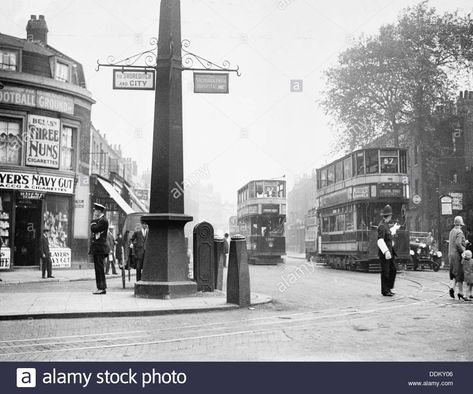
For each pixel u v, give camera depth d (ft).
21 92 81.87
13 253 81.20
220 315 33.73
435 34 124.16
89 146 93.50
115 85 42.98
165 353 22.30
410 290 50.42
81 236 90.53
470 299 40.78
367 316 32.07
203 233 45.98
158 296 40.40
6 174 80.33
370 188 83.56
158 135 42.09
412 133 132.57
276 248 122.21
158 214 40.93
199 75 44.11
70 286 56.95
